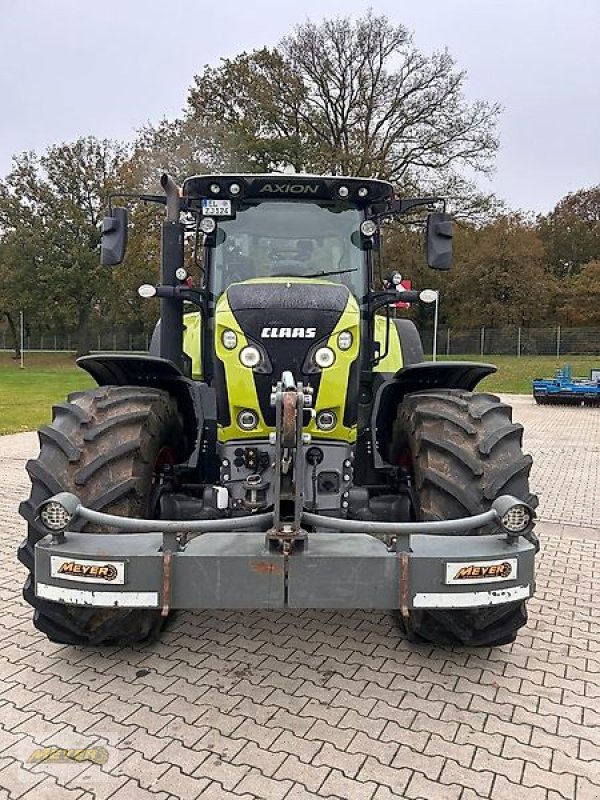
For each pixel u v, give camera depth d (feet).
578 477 28.45
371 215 14.79
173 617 13.32
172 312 14.52
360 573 9.11
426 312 134.51
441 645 11.80
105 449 10.72
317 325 11.28
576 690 10.74
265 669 11.21
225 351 11.41
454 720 9.80
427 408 11.85
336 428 11.46
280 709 9.99
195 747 9.05
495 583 9.27
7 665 11.30
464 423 11.15
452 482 10.66
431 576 9.12
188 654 11.73
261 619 13.29
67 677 10.89
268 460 11.36
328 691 10.52
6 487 25.16
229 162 90.12
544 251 147.13
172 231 14.16
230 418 11.46
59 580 9.25
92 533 9.84
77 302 146.82
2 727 9.51
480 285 131.64
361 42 94.73
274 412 11.27
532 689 10.73
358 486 13.46
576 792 8.30
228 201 14.10
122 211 14.20
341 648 12.03
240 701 10.19
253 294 11.57
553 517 21.84
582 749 9.20
